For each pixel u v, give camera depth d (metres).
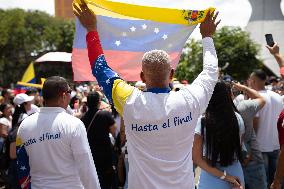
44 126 3.15
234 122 3.79
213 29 2.99
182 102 2.63
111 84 2.66
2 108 8.51
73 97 10.23
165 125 2.58
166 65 2.63
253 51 35.94
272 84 14.82
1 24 44.75
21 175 3.28
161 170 2.60
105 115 5.69
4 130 7.34
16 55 46.75
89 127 5.66
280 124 3.87
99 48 2.79
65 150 3.12
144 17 2.99
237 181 3.74
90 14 2.82
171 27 3.18
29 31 46.00
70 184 3.15
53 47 48.97
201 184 3.88
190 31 3.18
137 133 2.61
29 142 3.17
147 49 3.23
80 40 3.21
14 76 47.12
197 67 25.92
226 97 3.80
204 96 2.73
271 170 5.72
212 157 3.77
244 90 5.15
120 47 3.20
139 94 2.62
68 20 52.12
